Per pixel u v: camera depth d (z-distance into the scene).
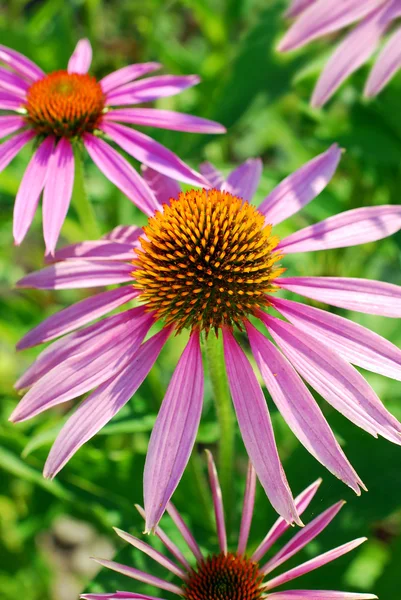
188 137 0.61
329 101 0.62
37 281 0.48
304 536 0.46
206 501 0.52
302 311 0.47
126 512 0.52
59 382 0.46
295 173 0.50
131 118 0.51
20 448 0.53
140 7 0.78
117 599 0.44
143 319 0.47
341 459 0.44
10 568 0.64
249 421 0.45
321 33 0.52
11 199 0.61
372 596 0.44
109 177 0.50
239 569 0.46
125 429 0.51
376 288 0.46
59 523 0.75
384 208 0.48
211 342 0.47
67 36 0.68
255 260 0.47
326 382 0.45
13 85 0.52
